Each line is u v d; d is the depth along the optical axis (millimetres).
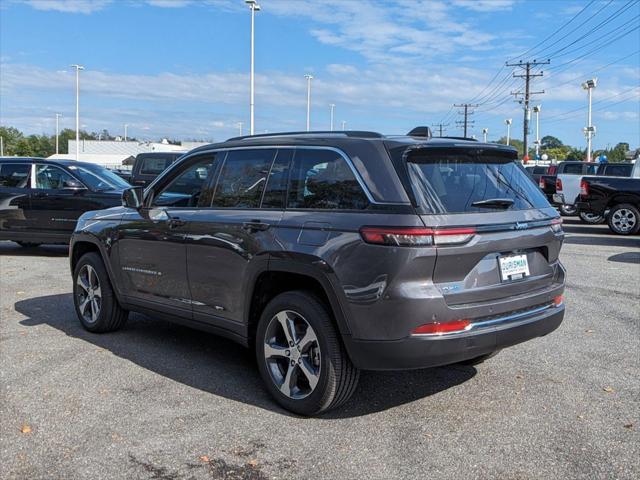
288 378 4375
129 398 4633
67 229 11695
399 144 4094
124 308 6055
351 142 4277
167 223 5336
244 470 3582
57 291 8555
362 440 3959
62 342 6062
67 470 3580
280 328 4523
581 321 6918
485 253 4039
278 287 4723
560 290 4656
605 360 5547
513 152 4699
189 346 5969
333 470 3584
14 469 3592
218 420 4258
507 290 4191
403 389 4844
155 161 18922
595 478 3494
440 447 3863
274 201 4605
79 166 12281
